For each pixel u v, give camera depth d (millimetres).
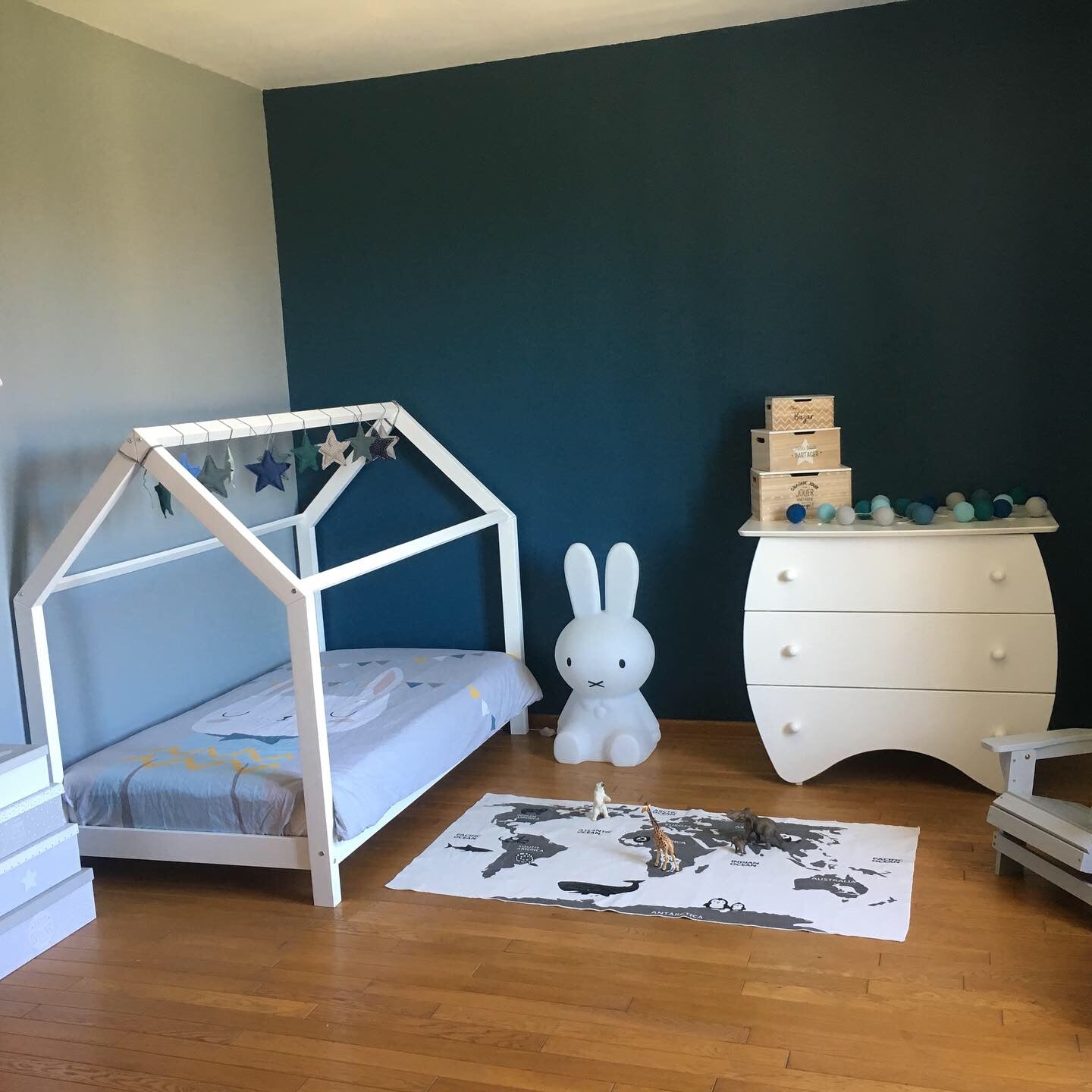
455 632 4012
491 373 3803
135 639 3283
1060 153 3217
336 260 3902
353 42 3369
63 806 2828
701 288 3557
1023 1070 1888
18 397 2877
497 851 2869
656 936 2402
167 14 3047
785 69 3383
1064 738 2607
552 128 3615
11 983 2354
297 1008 2201
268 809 2654
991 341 3344
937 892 2539
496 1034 2074
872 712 3137
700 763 3467
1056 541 3369
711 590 3701
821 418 3252
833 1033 2020
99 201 3154
